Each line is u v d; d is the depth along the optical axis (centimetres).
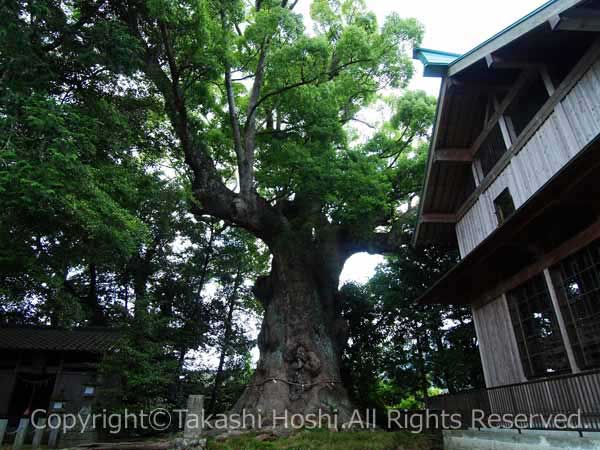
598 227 616
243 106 1752
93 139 903
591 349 632
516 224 686
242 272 2238
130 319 1366
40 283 876
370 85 1692
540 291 783
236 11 1316
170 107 1400
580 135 697
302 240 1627
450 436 930
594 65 670
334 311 1655
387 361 1695
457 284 1010
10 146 679
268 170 1661
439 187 1212
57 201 685
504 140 964
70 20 1145
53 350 1433
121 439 1275
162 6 1088
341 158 1564
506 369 884
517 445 691
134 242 898
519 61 799
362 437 1072
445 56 995
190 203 1474
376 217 1669
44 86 884
